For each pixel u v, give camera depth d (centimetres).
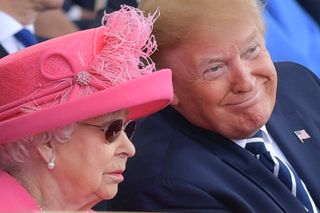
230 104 805
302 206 836
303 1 1239
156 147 834
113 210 838
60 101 659
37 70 657
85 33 673
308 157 894
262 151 850
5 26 1124
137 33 697
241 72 789
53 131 661
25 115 645
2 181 659
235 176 818
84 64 663
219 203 799
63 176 674
